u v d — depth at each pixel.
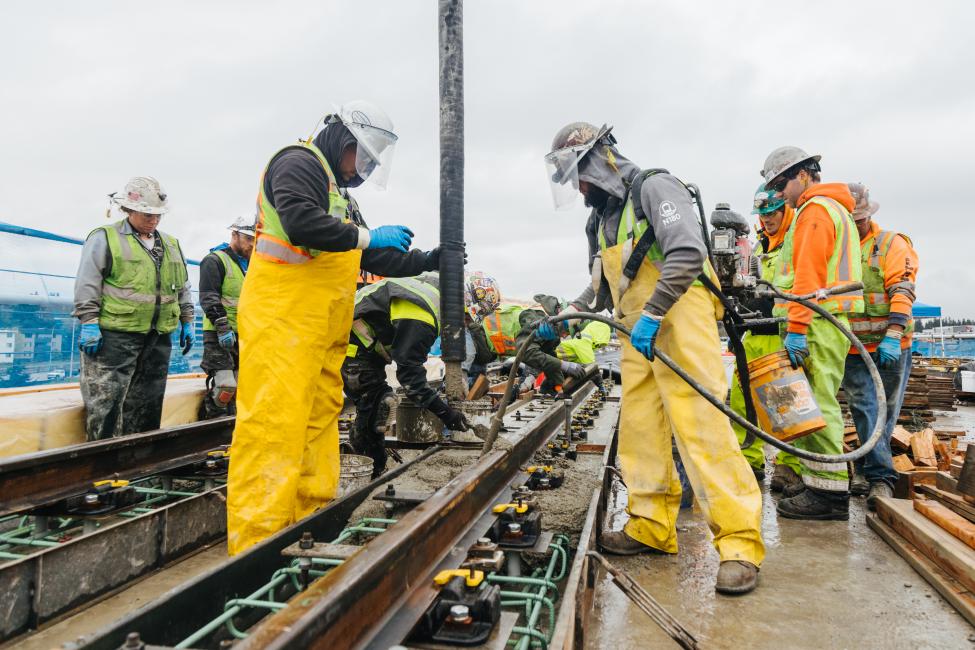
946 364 12.65
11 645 1.98
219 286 5.16
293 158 2.32
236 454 2.39
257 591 1.81
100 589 2.31
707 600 2.20
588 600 2.01
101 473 3.08
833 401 3.23
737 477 2.35
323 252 2.46
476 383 5.07
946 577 2.29
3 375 4.77
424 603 1.57
